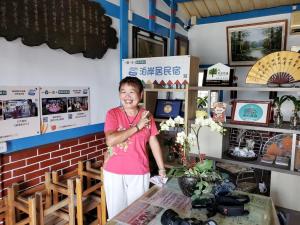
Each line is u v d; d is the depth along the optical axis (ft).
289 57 7.04
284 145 7.81
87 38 7.45
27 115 6.02
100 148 8.32
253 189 8.37
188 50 13.91
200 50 13.64
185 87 7.94
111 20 8.42
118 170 5.56
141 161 5.64
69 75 7.08
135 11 9.67
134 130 5.19
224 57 13.00
